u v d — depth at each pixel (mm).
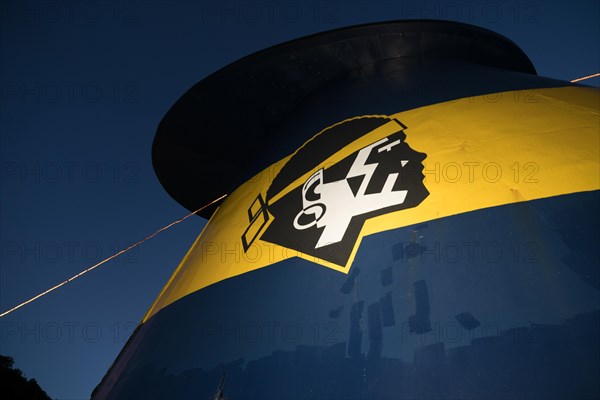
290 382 5910
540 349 5098
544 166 6891
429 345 5527
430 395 5141
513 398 4867
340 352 5922
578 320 5207
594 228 5980
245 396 6051
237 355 6621
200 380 6625
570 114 7980
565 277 5613
